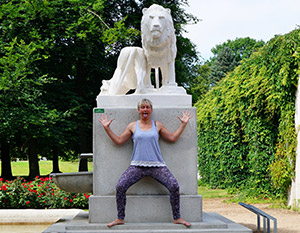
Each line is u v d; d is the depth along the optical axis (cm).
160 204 509
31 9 1327
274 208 888
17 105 1335
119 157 521
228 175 1224
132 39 1559
